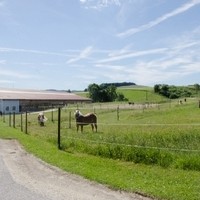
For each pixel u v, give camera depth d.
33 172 12.92
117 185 10.65
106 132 24.91
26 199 9.18
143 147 15.21
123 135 19.86
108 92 154.25
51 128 33.44
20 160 15.66
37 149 18.53
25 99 102.69
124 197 9.53
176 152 14.70
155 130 22.39
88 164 14.27
